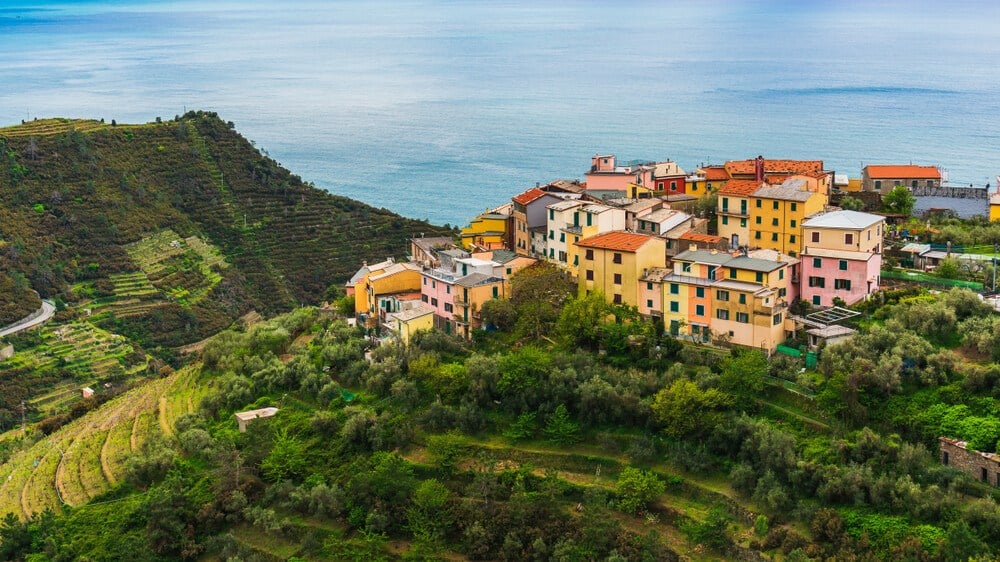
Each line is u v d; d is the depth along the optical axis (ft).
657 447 430.61
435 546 411.34
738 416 426.92
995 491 362.94
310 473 462.60
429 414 468.75
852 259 481.05
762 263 476.95
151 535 442.91
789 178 592.60
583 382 459.32
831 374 430.20
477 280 537.65
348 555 419.74
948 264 507.30
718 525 383.04
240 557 428.15
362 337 571.28
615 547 389.60
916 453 379.76
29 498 512.22
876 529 363.15
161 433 528.22
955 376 413.59
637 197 612.29
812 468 388.16
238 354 593.83
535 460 440.86
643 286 502.79
